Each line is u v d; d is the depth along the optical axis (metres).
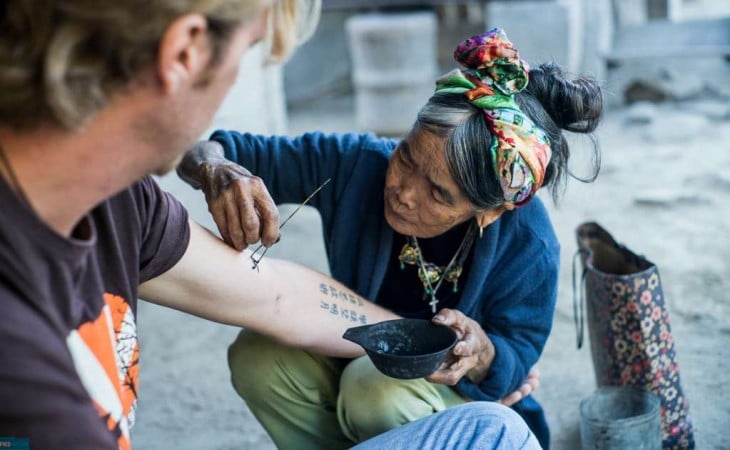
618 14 5.60
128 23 0.86
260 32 1.01
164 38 0.89
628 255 2.12
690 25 5.38
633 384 2.05
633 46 5.30
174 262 1.34
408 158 1.49
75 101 0.89
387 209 1.57
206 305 1.42
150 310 2.99
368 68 5.00
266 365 1.71
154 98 0.93
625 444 1.92
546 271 1.64
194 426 2.37
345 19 5.84
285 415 1.75
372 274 1.68
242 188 1.43
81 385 0.97
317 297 1.58
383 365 1.43
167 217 1.30
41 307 0.95
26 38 0.87
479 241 1.61
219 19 0.92
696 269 3.05
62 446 0.93
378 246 1.67
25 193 0.95
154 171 1.04
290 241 3.52
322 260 3.35
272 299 1.50
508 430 1.38
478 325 1.57
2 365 0.89
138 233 1.20
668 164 4.12
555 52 4.90
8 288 0.93
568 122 1.54
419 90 5.03
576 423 2.29
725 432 2.20
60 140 0.93
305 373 1.71
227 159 1.69
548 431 1.88
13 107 0.90
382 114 5.07
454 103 1.44
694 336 2.63
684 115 4.79
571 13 4.87
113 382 1.11
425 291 1.70
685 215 3.53
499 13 4.93
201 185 1.49
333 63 5.91
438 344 1.53
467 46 1.44
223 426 2.36
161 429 2.36
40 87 0.89
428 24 4.95
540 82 1.52
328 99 5.93
